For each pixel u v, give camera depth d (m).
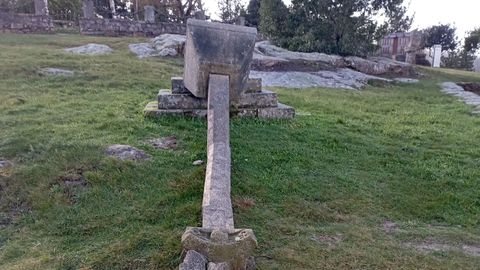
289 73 11.98
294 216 3.54
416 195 4.16
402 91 11.47
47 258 2.78
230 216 2.71
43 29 16.59
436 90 11.93
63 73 8.48
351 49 15.38
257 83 6.29
